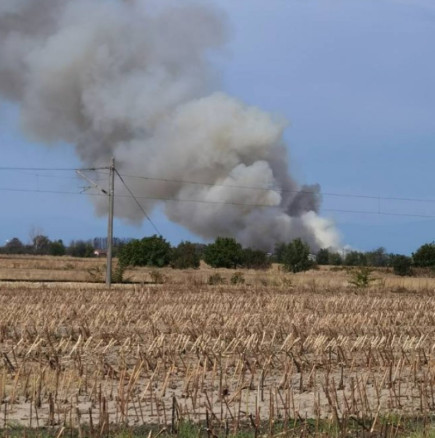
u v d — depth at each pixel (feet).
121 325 119.65
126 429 52.95
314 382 68.33
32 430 53.31
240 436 52.01
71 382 68.13
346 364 82.99
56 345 95.30
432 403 64.34
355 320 128.26
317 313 145.18
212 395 65.05
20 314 128.98
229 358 85.05
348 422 54.80
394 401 64.95
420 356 85.30
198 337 94.48
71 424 53.67
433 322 138.92
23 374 71.56
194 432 53.36
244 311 147.54
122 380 61.11
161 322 126.41
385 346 93.09
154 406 61.62
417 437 51.93
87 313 132.77
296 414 56.65
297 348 94.22
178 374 76.02
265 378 75.05
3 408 60.34
